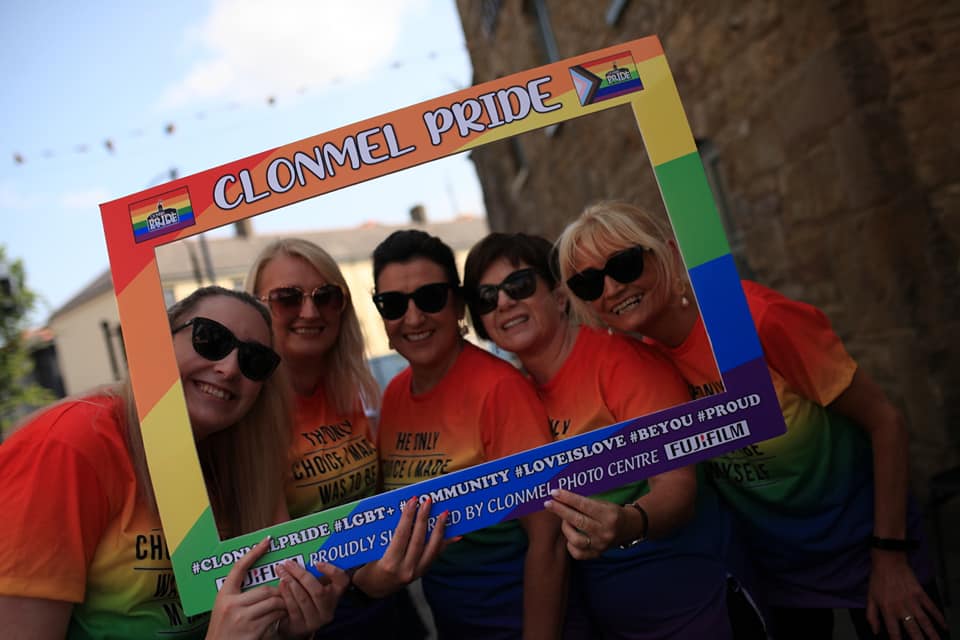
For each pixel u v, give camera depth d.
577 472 1.43
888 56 3.19
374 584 1.50
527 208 9.34
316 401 2.03
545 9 7.00
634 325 1.78
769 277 4.27
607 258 1.76
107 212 1.44
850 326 3.63
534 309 1.88
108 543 1.39
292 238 2.05
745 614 1.73
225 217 1.45
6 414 13.66
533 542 1.68
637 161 5.41
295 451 1.87
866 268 3.38
